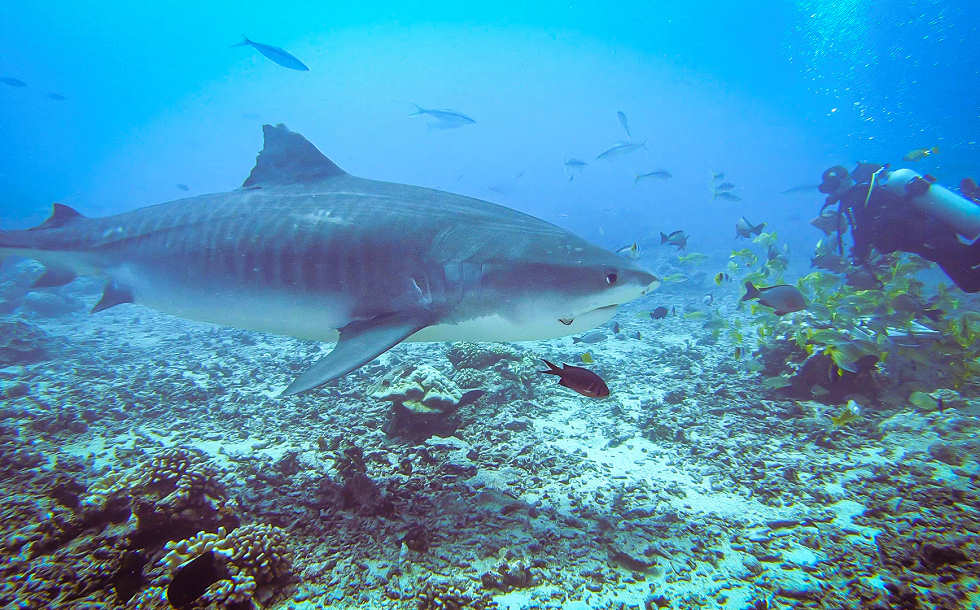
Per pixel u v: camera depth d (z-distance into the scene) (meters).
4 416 6.41
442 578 3.46
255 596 3.20
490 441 5.73
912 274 8.73
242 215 4.85
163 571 3.18
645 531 4.04
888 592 3.21
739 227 12.45
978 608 2.96
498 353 7.56
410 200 4.62
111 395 7.52
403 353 9.29
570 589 3.39
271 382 8.16
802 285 8.93
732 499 4.57
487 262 3.96
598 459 5.38
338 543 3.82
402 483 4.71
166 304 5.25
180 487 3.62
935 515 4.02
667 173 17.42
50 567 3.41
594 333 11.18
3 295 16.75
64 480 4.32
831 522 4.12
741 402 6.97
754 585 3.42
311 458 5.29
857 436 5.79
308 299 4.45
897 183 8.14
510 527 4.05
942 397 6.52
